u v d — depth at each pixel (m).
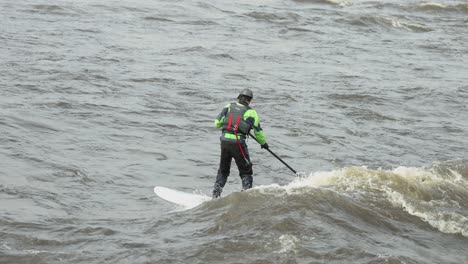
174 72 73.19
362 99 68.12
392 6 142.50
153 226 31.45
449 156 52.44
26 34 84.94
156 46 86.50
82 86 63.22
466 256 29.78
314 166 47.31
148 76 70.00
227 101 63.69
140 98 61.66
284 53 89.94
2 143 45.00
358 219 32.06
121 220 32.97
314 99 66.62
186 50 85.31
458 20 134.50
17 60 70.56
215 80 71.44
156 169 44.03
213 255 27.30
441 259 29.02
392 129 59.09
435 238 31.53
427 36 115.38
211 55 83.69
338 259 27.11
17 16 96.69
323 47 97.12
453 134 58.97
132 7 113.75
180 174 43.53
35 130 49.00
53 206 35.19
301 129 56.09
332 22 118.88
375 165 48.56
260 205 32.19
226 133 37.41
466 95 73.50
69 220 32.66
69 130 50.16
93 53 78.31
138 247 28.58
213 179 43.09
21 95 57.91
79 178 40.41
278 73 77.56
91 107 56.78
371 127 59.09
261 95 66.50
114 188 39.50
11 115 51.41
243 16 115.75
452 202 36.53
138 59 77.81
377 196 35.12
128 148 47.75
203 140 51.66
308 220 30.64
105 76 67.81
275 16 116.88
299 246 27.89
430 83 78.12
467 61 95.25
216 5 124.31
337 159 49.25
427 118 63.62
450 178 39.56
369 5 142.12
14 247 28.45
